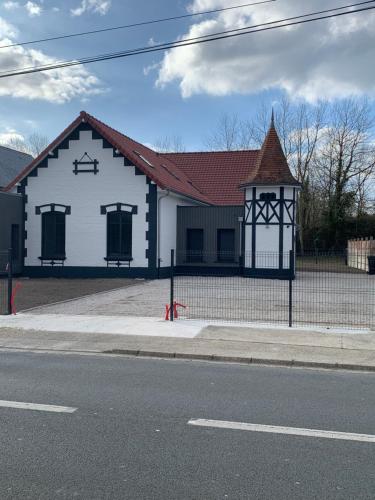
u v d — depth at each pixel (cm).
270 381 789
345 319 1339
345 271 2289
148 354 977
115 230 2566
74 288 2081
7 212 2520
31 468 459
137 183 2531
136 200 2533
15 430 556
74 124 2570
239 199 3247
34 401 666
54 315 1386
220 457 487
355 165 5166
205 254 2825
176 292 1942
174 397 691
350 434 555
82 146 2584
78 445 513
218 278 2616
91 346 1035
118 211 2553
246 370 863
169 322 1273
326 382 787
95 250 2583
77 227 2600
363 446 520
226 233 2816
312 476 448
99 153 2566
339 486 430
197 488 423
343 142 5197
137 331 1167
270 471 457
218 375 824
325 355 947
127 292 1942
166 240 2662
